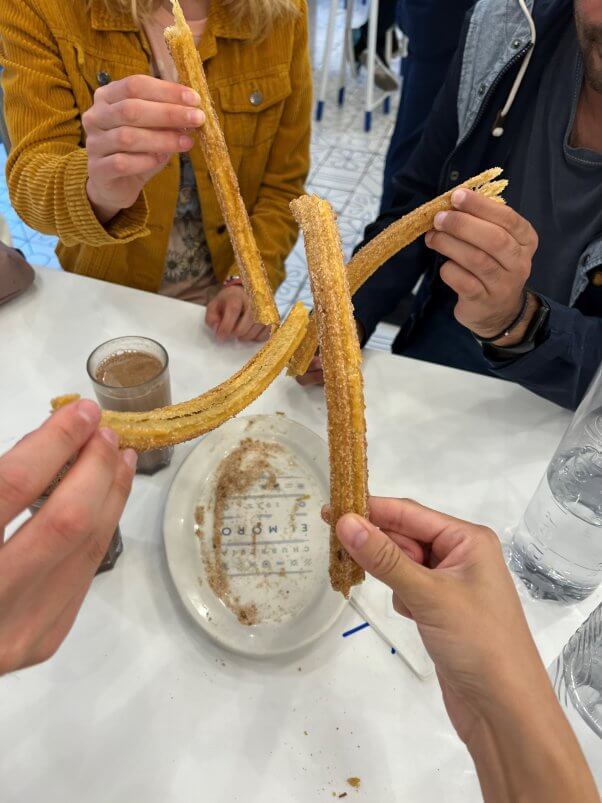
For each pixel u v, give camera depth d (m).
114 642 0.42
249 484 0.50
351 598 0.44
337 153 1.85
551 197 0.68
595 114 0.62
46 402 0.56
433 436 0.56
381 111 2.06
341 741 0.38
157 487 0.51
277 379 0.60
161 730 0.38
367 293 0.74
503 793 0.30
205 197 0.76
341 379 0.34
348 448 0.34
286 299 1.38
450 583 0.32
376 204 1.66
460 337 0.81
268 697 0.40
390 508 0.40
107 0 0.63
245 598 0.43
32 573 0.25
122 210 0.60
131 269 0.80
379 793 0.36
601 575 0.43
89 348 0.61
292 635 0.41
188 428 0.35
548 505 0.44
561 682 0.38
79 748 0.37
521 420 0.58
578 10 0.54
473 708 0.32
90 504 0.26
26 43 0.64
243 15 0.68
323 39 2.28
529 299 0.54
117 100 0.45
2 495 0.24
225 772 0.37
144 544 0.47
